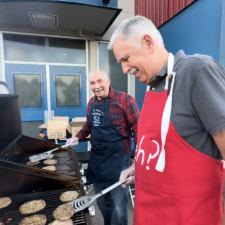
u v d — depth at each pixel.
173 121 0.64
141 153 0.81
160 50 0.72
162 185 0.71
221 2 1.81
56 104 3.45
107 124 1.50
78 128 2.12
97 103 1.63
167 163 0.68
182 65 0.64
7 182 0.91
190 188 0.67
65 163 1.24
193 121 0.63
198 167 0.65
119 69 3.65
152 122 0.72
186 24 2.36
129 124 1.52
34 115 3.36
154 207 0.76
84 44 3.43
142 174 0.80
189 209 0.67
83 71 3.49
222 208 0.69
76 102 3.54
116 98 1.49
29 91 3.28
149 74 0.75
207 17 2.00
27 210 0.82
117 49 0.73
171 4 2.61
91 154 1.63
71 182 0.99
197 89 0.59
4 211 0.81
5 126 1.22
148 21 0.70
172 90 0.65
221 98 0.56
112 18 2.63
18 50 3.14
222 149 0.56
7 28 2.99
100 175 1.55
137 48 0.69
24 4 2.17
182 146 0.65
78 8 2.28
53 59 3.33
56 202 0.87
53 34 3.21
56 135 2.02
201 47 2.11
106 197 1.60
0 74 3.08
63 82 3.43
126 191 1.58
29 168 0.94
